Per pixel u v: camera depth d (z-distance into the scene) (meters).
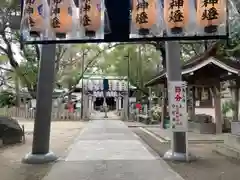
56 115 29.47
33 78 24.73
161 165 8.17
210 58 13.22
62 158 9.16
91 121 27.64
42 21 5.03
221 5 4.61
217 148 10.27
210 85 15.34
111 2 5.20
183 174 7.23
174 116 8.66
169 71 9.14
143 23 4.72
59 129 19.22
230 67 13.05
